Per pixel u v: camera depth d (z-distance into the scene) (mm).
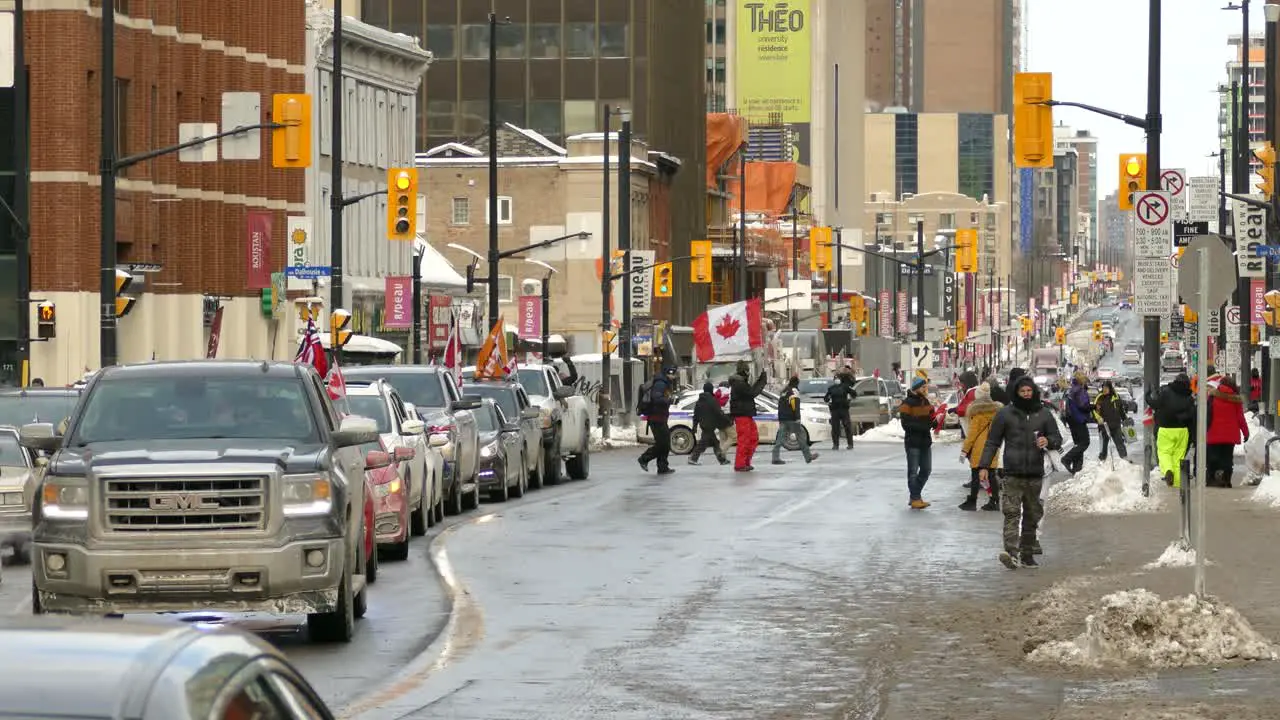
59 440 31797
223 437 31734
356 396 50750
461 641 31922
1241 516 56375
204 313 113750
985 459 43781
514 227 189625
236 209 118062
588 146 190125
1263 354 129375
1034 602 35625
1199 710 23859
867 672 28609
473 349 153375
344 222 143625
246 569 30109
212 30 115312
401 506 45562
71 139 97625
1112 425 87062
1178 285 36812
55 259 97688
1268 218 133750
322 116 138125
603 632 33094
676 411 110938
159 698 8258
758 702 25969
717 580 41375
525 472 70500
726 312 138000
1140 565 43125
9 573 45500
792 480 79125
